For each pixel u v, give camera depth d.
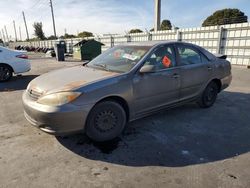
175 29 15.68
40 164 2.82
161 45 4.01
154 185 2.42
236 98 5.82
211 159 2.94
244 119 4.35
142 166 2.79
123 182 2.48
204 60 4.74
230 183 2.45
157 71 3.79
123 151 3.14
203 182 2.47
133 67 3.56
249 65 11.50
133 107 3.54
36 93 3.14
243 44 11.96
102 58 4.28
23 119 4.31
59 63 15.77
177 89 4.15
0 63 8.03
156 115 4.51
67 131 2.96
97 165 2.80
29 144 3.32
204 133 3.72
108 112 3.29
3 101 5.61
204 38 13.85
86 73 3.57
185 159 2.94
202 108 4.96
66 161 2.89
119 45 4.48
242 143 3.38
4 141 3.41
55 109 2.86
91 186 2.41
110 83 3.22
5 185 2.42
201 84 4.64
